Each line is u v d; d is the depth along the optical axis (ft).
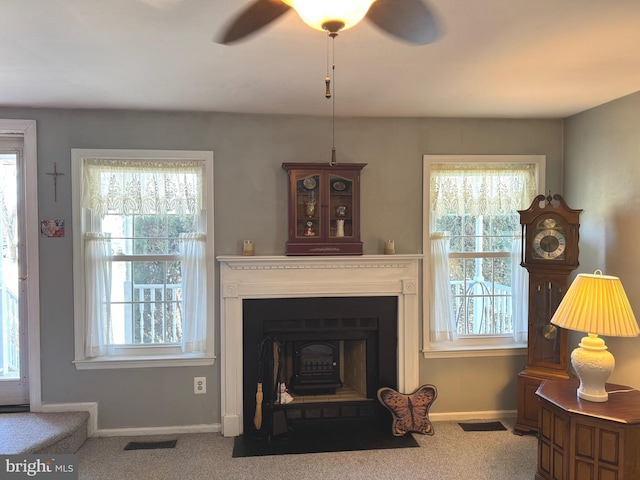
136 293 11.16
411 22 5.96
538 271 10.84
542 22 6.01
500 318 12.10
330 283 11.12
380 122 11.41
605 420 7.50
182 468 9.36
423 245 11.56
